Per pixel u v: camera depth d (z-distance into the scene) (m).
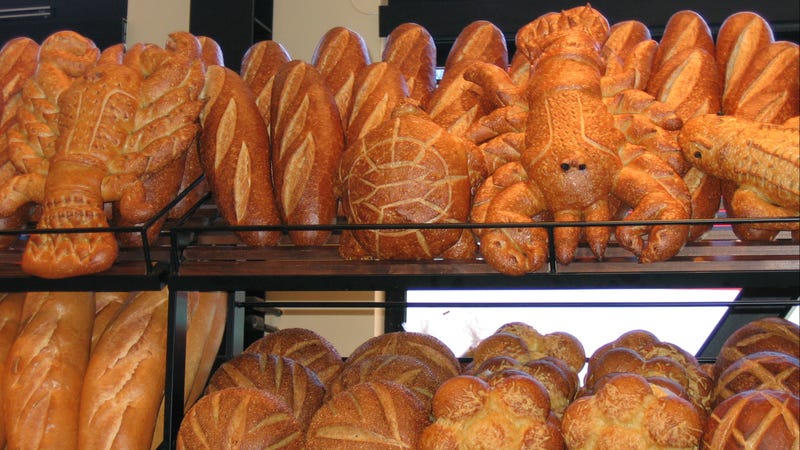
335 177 0.83
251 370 0.86
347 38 1.01
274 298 1.76
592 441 0.68
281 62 1.03
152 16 1.99
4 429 0.86
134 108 0.84
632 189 0.72
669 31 0.90
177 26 1.98
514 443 0.68
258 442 0.74
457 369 0.90
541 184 0.73
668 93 0.82
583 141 0.71
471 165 0.79
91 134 0.82
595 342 1.64
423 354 0.90
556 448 0.69
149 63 0.88
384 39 1.91
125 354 0.85
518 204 0.74
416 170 0.75
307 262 0.80
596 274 0.70
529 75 0.81
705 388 0.77
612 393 0.69
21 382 0.84
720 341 1.58
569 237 0.71
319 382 0.88
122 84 0.85
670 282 0.69
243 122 0.89
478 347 0.86
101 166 0.82
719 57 0.87
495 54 0.98
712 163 0.72
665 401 0.68
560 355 0.87
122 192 0.81
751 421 0.66
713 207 0.78
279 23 1.98
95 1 1.99
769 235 0.75
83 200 0.79
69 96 0.85
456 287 0.73
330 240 0.91
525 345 0.86
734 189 0.76
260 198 0.85
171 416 0.77
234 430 0.75
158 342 0.86
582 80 0.74
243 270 0.77
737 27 0.87
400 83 0.94
